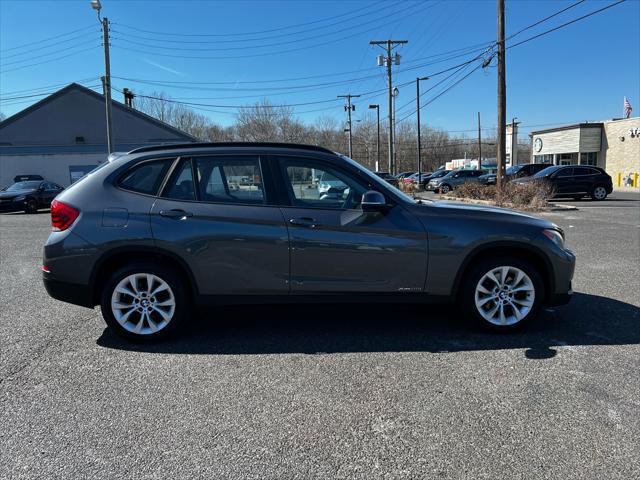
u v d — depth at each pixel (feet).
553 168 73.41
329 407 10.36
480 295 14.52
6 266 26.58
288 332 15.11
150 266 13.91
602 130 131.44
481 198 65.82
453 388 11.14
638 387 11.05
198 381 11.68
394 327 15.47
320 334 14.89
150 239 13.66
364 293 14.20
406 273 14.14
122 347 13.93
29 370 12.38
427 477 8.05
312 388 11.25
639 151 119.44
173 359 13.04
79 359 13.08
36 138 121.80
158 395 10.98
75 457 8.67
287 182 14.21
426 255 14.08
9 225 50.52
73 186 14.39
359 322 16.02
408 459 8.54
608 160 130.00
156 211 13.80
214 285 13.97
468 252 14.12
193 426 9.68
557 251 14.39
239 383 11.54
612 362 12.44
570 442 8.96
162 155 14.37
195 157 14.29
